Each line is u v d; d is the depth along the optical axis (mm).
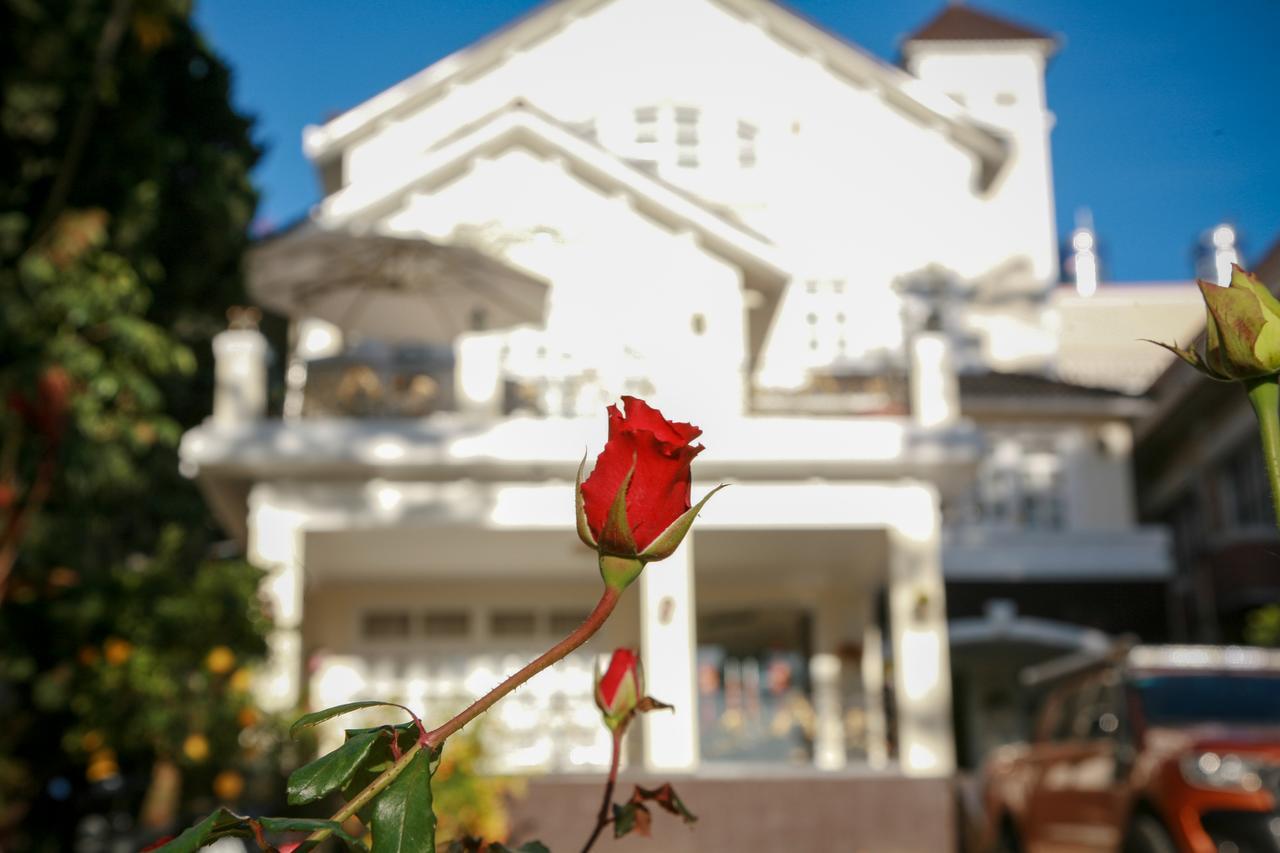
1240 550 20531
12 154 13445
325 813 8773
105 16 13070
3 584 7188
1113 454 23281
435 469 12688
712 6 22531
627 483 882
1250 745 7645
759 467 12844
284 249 12750
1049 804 9609
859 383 13320
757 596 15281
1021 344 25859
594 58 21781
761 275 15875
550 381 13258
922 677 12469
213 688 8992
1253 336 975
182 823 8859
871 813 12250
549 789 11977
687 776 12180
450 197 15914
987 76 28234
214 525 16906
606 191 15820
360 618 14375
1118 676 9023
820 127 22984
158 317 16125
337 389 12836
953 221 23359
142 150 14141
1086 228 33719
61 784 10703
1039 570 22016
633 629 14383
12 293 11797
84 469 11172
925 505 12711
